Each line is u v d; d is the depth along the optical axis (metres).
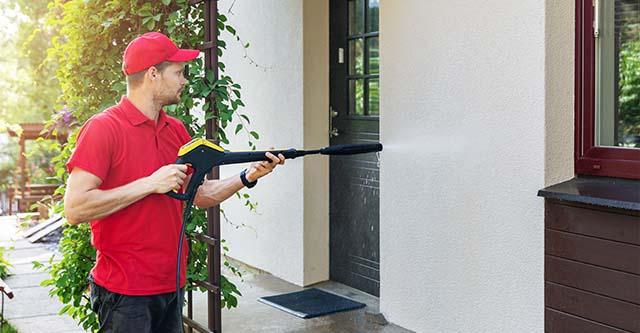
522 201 3.28
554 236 3.08
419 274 3.89
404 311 4.01
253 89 5.49
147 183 2.48
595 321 2.92
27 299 5.18
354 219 4.87
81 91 4.34
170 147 2.73
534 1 3.18
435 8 3.69
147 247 2.60
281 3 5.09
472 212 3.54
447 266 3.70
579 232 2.96
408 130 3.91
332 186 5.07
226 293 4.02
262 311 4.54
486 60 3.43
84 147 2.50
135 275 2.59
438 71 3.70
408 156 3.92
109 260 2.62
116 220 2.57
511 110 3.31
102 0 4.29
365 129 4.75
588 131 3.24
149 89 2.62
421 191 3.85
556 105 3.20
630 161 3.08
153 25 4.06
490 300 3.47
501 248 3.40
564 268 3.04
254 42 5.45
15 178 12.27
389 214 4.08
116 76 4.29
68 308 4.11
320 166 5.05
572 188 3.06
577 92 3.26
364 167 4.75
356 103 4.85
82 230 3.98
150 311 2.63
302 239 5.03
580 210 2.95
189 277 3.92
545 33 3.15
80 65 4.30
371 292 4.76
